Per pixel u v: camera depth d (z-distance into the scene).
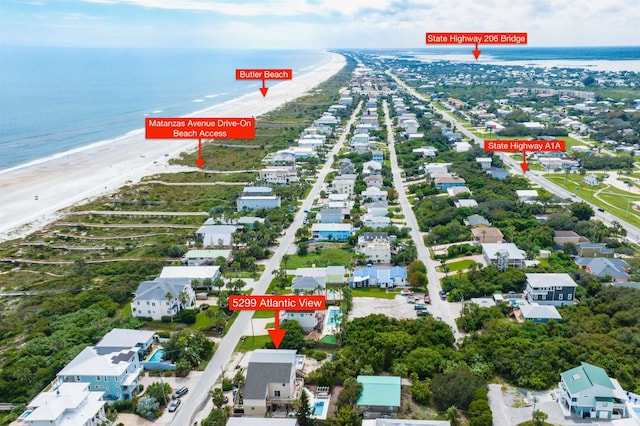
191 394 119.06
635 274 171.38
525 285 163.75
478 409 105.62
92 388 116.69
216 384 122.69
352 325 139.25
